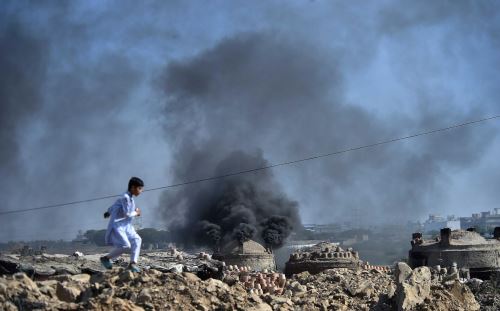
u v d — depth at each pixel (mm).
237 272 31469
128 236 20562
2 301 16766
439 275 34344
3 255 23000
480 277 43688
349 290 29375
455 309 26094
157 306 18625
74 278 20516
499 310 28375
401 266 28359
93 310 17156
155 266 26500
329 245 48094
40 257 24078
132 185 20562
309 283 31781
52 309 16891
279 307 23016
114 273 20406
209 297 20188
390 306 27062
